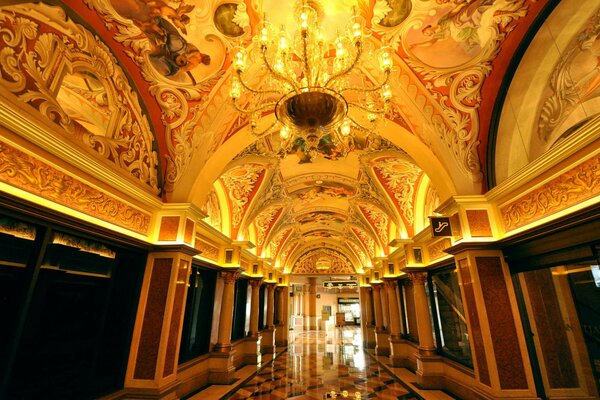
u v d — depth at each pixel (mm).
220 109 4523
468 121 4195
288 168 7855
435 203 6613
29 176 2602
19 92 2502
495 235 4059
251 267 10078
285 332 13883
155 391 3779
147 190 4348
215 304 7246
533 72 3592
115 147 3723
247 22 3445
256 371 8352
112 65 3596
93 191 3373
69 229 3141
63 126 2957
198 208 4773
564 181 2996
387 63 2707
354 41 2543
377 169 6867
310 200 10453
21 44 2535
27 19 2582
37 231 2887
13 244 2705
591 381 3463
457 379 5863
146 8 3096
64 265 3266
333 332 21219
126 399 3736
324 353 11695
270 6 3303
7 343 2584
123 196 3883
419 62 3852
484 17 3217
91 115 3387
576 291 3602
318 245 17703
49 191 2807
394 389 6480
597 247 2740
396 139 4875
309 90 2564
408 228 7414
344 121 3201
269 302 12344
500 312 3809
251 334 9828
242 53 2801
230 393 6137
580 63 3059
